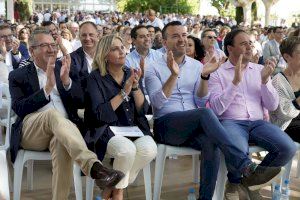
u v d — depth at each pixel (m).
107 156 3.33
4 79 4.55
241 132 3.52
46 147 3.29
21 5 28.88
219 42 9.05
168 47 3.82
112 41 3.45
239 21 27.23
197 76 3.88
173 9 42.19
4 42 5.71
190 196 3.58
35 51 3.44
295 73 3.89
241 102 3.71
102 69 3.47
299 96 3.77
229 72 3.80
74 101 3.44
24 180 4.04
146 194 3.43
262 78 3.63
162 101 3.57
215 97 3.69
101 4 59.94
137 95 3.50
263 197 3.75
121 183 3.18
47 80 3.26
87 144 3.24
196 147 3.45
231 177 3.46
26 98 3.34
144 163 3.32
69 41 8.38
